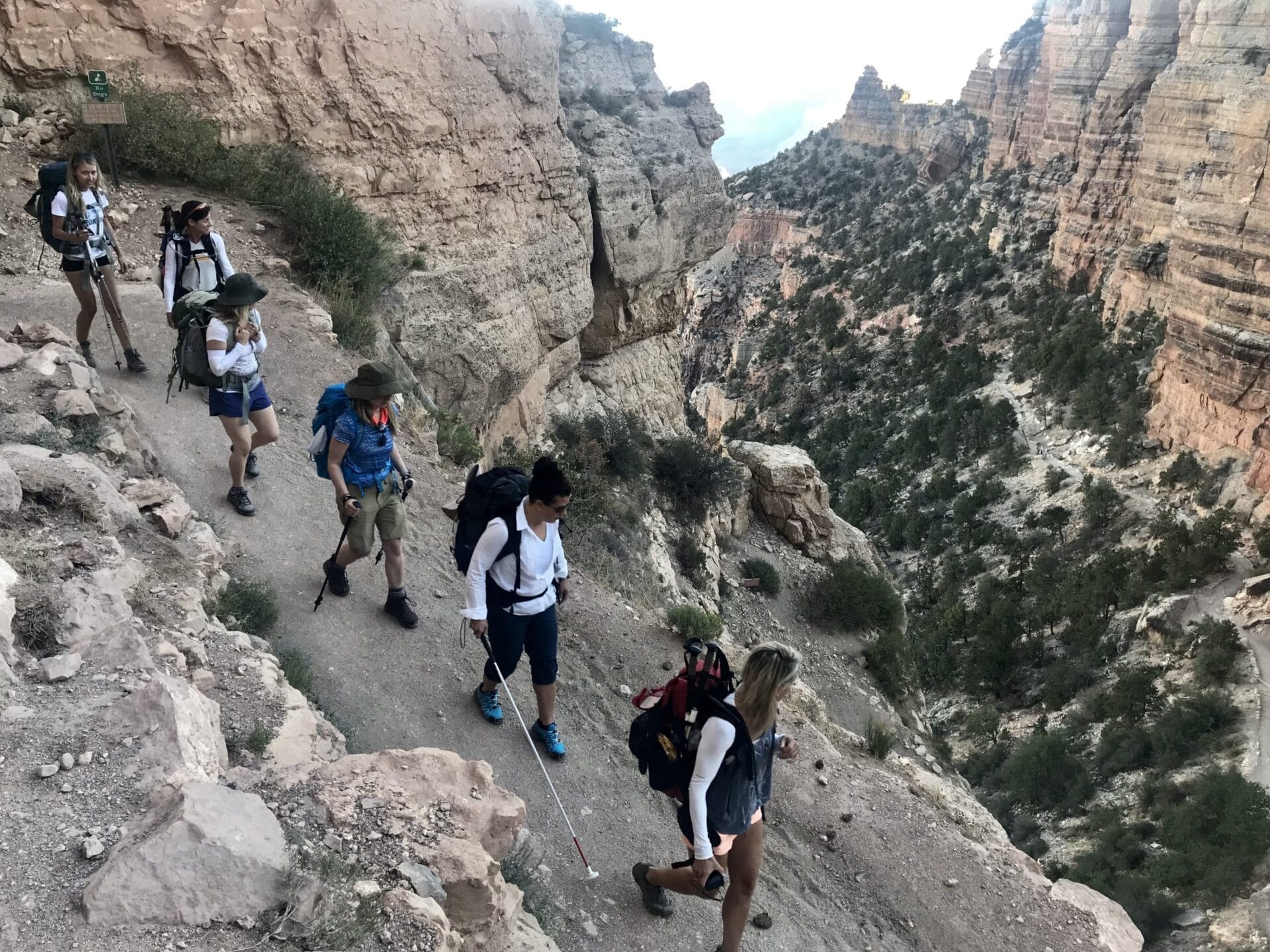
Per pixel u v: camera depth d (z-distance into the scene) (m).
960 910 6.97
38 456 5.39
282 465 8.22
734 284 135.00
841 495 71.62
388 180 16.56
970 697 44.72
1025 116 112.00
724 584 23.20
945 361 84.31
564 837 5.57
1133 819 31.34
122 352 9.09
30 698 3.63
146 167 13.09
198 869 2.85
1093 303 81.00
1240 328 52.50
